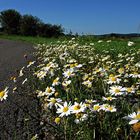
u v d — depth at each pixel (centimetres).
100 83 74
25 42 566
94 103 54
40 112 66
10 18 1273
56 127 49
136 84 69
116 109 47
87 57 133
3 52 333
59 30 896
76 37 242
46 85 84
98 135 47
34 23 1092
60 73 88
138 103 53
